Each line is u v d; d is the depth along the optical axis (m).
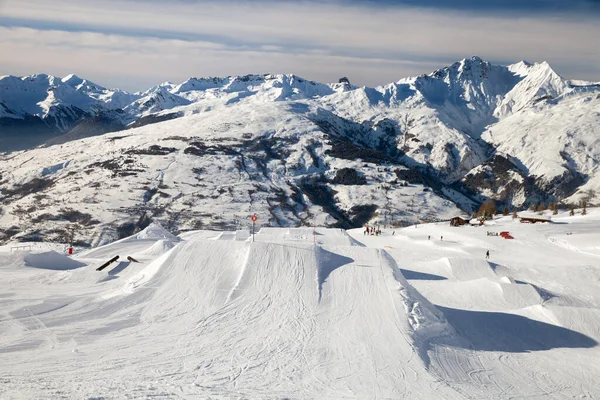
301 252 52.94
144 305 45.75
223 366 34.31
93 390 27.08
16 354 34.78
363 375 34.19
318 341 39.06
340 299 45.88
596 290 63.50
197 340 38.84
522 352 42.44
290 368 34.56
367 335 40.12
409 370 35.47
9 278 55.41
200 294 47.41
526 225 133.25
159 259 53.97
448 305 53.50
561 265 79.50
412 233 138.25
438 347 40.00
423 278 66.88
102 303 46.09
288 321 42.38
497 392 34.03
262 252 52.72
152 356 35.53
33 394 25.47
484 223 150.38
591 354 42.84
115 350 36.34
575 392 35.16
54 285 52.97
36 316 42.78
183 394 28.09
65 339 38.22
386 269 50.94
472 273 69.00
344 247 55.97
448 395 32.50
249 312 44.09
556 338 45.78
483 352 41.25
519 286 57.25
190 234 100.88
